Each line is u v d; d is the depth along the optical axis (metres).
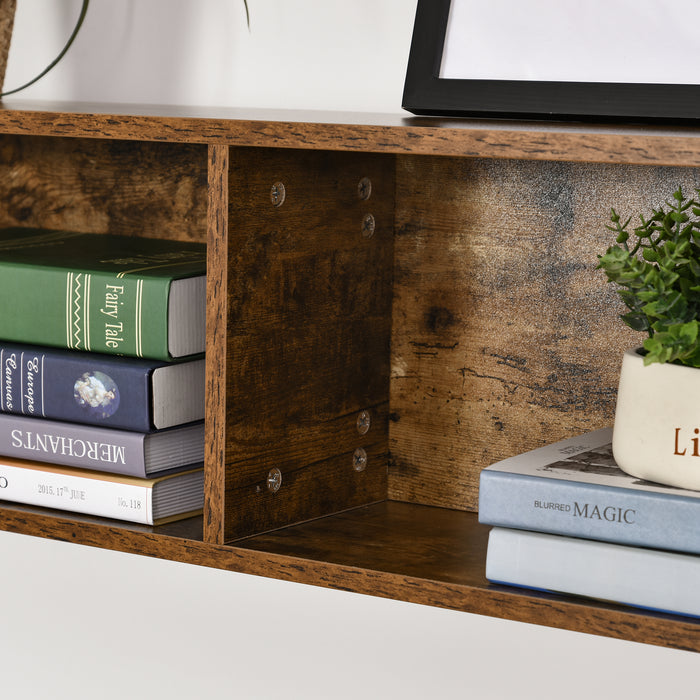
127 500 1.11
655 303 0.86
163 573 1.62
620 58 1.03
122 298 1.09
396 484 1.28
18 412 1.16
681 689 1.37
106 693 1.67
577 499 0.90
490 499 0.94
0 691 1.72
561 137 0.87
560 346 1.18
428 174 1.22
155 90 1.44
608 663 1.40
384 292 1.24
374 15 1.32
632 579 0.88
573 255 1.16
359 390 1.22
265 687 1.58
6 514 1.15
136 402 1.09
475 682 1.46
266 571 1.02
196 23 1.41
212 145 0.99
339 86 1.35
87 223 1.44
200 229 1.36
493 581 0.94
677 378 0.88
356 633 1.52
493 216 1.19
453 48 1.10
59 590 1.68
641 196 1.12
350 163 1.15
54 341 1.14
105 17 1.45
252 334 1.04
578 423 1.18
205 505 1.04
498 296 1.20
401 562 1.01
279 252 1.06
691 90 0.99
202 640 1.60
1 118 1.08
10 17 1.33
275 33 1.37
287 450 1.11
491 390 1.22
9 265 1.15
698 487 0.88
